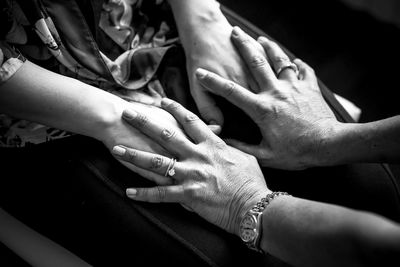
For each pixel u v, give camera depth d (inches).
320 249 16.7
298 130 21.8
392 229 14.1
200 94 23.3
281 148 22.0
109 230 21.0
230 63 23.7
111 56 23.9
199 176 20.5
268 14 47.7
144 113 21.6
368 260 14.9
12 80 20.1
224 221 20.5
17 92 20.3
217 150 21.2
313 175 22.9
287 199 19.3
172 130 21.2
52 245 22.5
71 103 20.9
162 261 20.4
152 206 21.2
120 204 21.1
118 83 23.1
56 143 22.9
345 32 47.8
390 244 14.0
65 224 21.8
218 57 23.8
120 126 21.3
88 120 21.1
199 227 20.9
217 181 20.5
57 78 21.2
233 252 20.4
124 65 23.7
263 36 27.3
